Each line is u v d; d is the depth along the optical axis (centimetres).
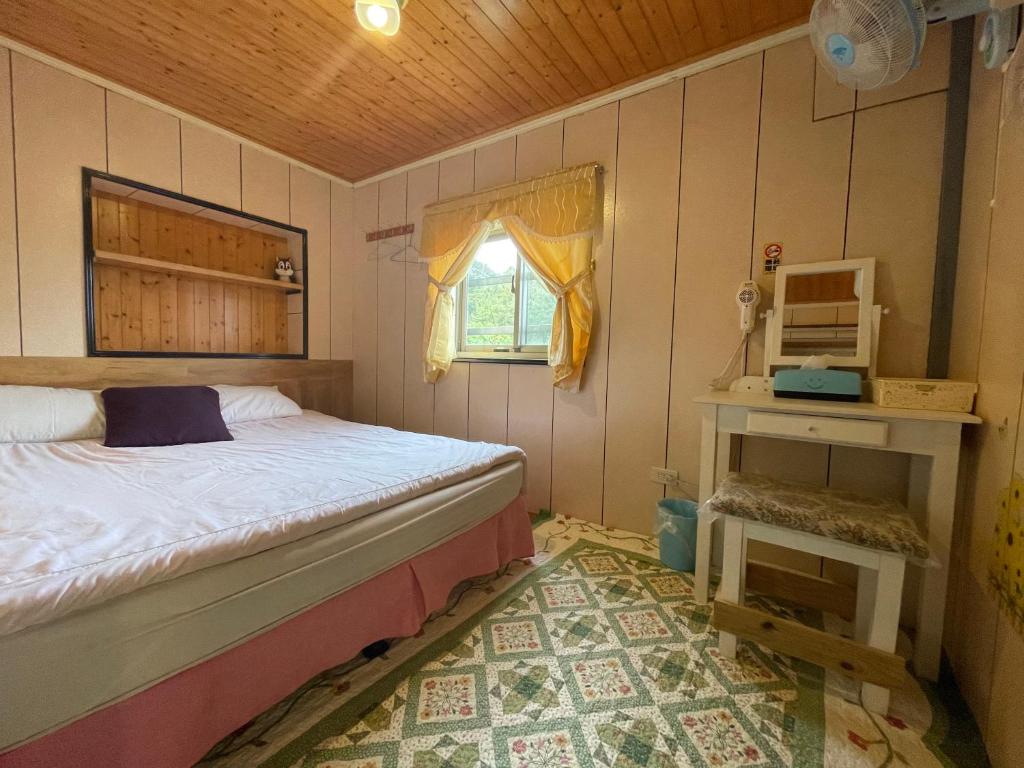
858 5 113
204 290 290
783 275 184
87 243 227
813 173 181
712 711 115
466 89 229
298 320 329
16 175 206
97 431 208
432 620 153
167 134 251
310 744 103
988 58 107
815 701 118
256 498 125
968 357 138
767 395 178
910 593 163
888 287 168
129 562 84
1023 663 90
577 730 108
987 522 116
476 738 105
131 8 179
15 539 93
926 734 108
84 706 77
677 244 213
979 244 134
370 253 348
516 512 195
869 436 136
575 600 167
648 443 225
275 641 106
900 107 165
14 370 209
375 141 288
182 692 90
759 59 191
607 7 174
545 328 271
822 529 120
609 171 232
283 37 194
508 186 261
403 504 140
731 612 132
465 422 299
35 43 201
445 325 295
